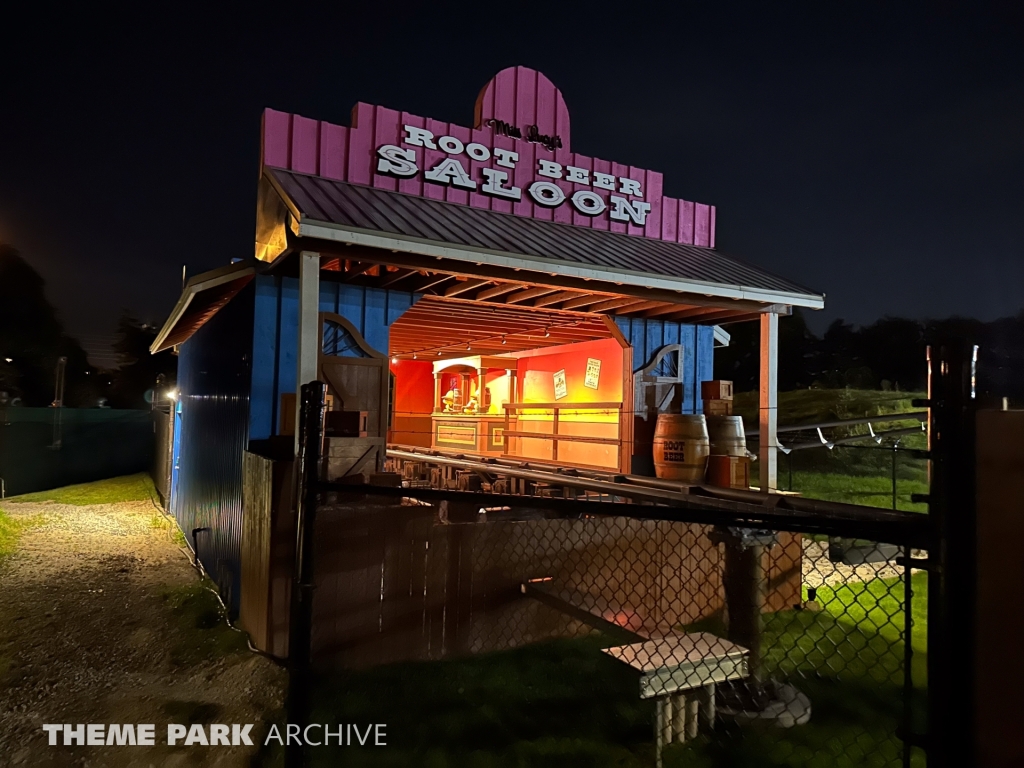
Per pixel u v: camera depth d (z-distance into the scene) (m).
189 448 12.06
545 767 3.60
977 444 1.79
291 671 2.94
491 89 8.62
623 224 9.22
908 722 1.93
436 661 5.34
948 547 1.81
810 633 5.36
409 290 8.07
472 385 15.73
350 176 7.58
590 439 10.34
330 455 5.52
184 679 5.27
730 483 7.35
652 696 3.44
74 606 7.35
